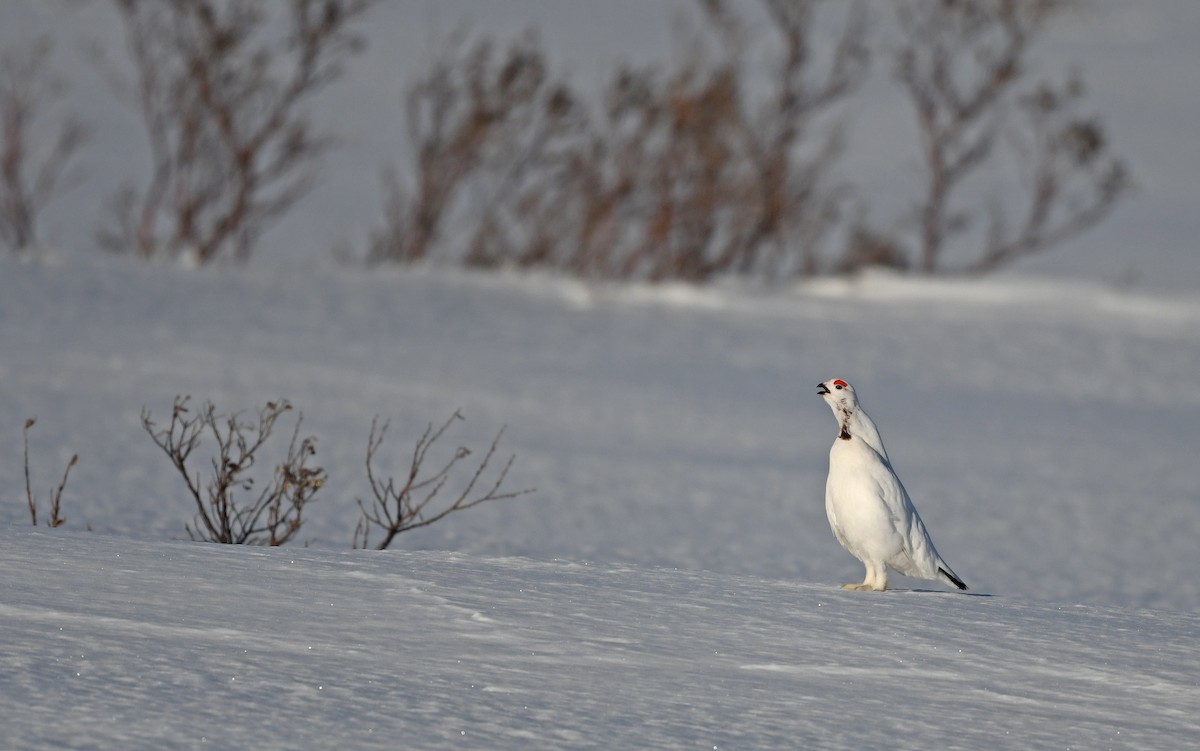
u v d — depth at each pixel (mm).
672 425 69625
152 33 132750
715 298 118000
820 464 63281
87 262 101000
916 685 17531
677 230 130250
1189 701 17484
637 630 19266
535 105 134750
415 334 88250
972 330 110188
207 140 131250
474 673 16594
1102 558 49062
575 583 22328
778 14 149625
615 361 87188
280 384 68250
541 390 74812
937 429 75438
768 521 50531
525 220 132125
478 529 44875
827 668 18062
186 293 92750
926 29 170375
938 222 164625
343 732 14195
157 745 13430
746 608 21297
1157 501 60781
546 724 14914
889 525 23703
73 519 38938
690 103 129250
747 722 15500
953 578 24641
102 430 54719
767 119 143875
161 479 47312
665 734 14891
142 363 69438
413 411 65625
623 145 130625
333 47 136250
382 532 42719
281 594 19688
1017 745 15359
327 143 139625
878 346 101375
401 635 18047
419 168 135750
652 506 51500
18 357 67812
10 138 135250
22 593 18484
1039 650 19688
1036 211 168500
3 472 45969
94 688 14875
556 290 113250
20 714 13914
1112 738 15812
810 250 142875
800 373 89562
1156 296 132125
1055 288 132875
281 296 96062
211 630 17500
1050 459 69375
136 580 19766
